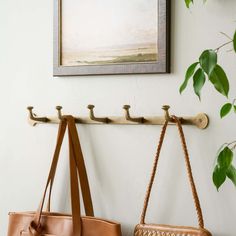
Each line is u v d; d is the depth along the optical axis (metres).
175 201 1.25
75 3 1.38
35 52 1.47
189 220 1.23
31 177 1.48
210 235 1.14
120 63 1.31
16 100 1.50
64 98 1.42
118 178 1.33
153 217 1.28
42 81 1.46
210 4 1.21
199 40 1.22
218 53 1.19
